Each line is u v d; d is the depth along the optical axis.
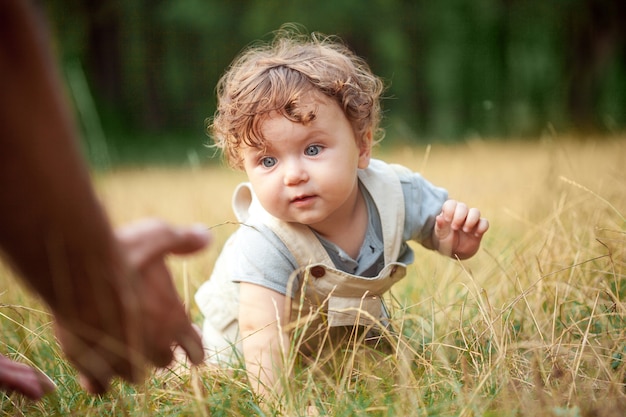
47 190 0.97
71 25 16.31
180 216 5.02
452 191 5.05
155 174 10.23
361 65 2.55
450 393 1.62
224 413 1.59
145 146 15.34
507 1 13.84
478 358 1.82
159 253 1.19
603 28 13.81
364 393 1.69
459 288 2.56
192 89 17.03
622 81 13.70
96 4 16.59
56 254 1.01
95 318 1.11
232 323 2.35
